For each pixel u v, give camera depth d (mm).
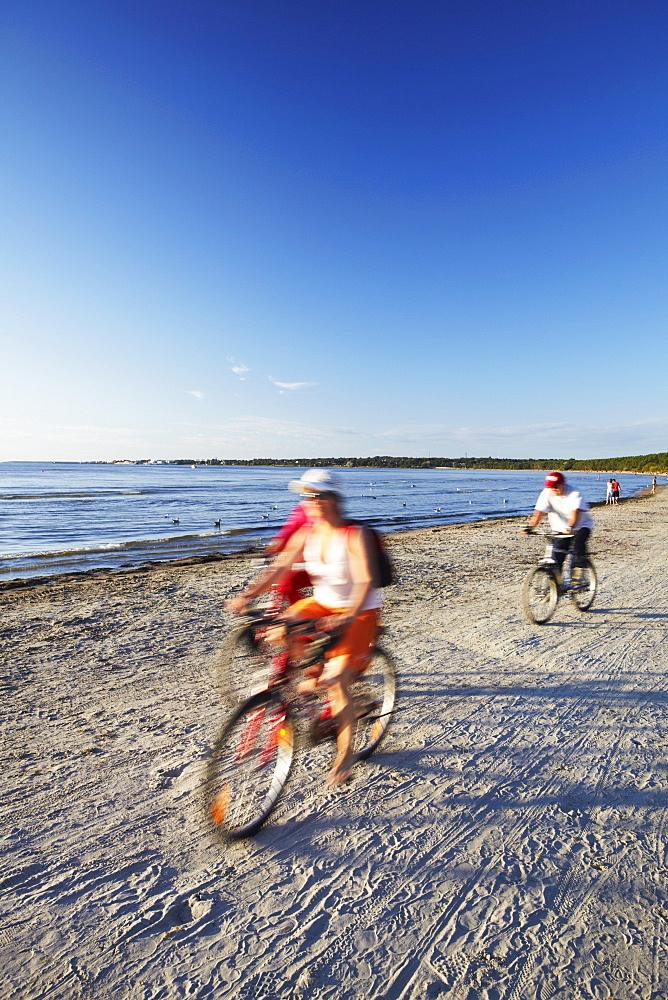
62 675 5270
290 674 3062
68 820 3014
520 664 5660
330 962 2123
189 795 3281
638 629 7000
